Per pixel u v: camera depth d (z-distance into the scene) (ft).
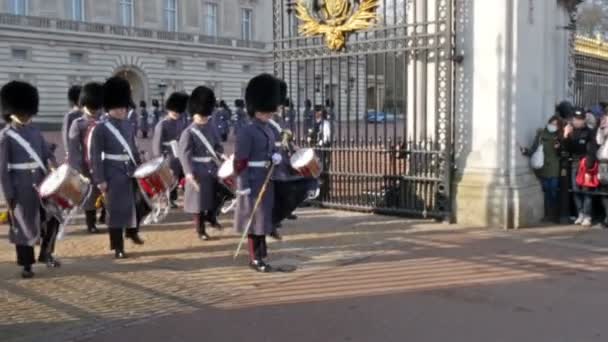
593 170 33.83
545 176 35.37
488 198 33.71
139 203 29.91
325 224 35.58
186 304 22.18
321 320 20.47
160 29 186.91
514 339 18.80
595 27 151.43
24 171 25.68
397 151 37.06
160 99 182.60
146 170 28.96
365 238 32.04
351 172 39.29
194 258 28.71
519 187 33.55
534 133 34.91
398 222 35.73
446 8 34.17
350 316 20.80
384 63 37.45
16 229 25.43
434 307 21.59
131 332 19.60
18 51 157.69
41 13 161.48
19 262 25.48
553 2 38.09
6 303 22.39
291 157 29.76
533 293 23.00
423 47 35.32
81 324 20.30
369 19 37.17
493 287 23.72
